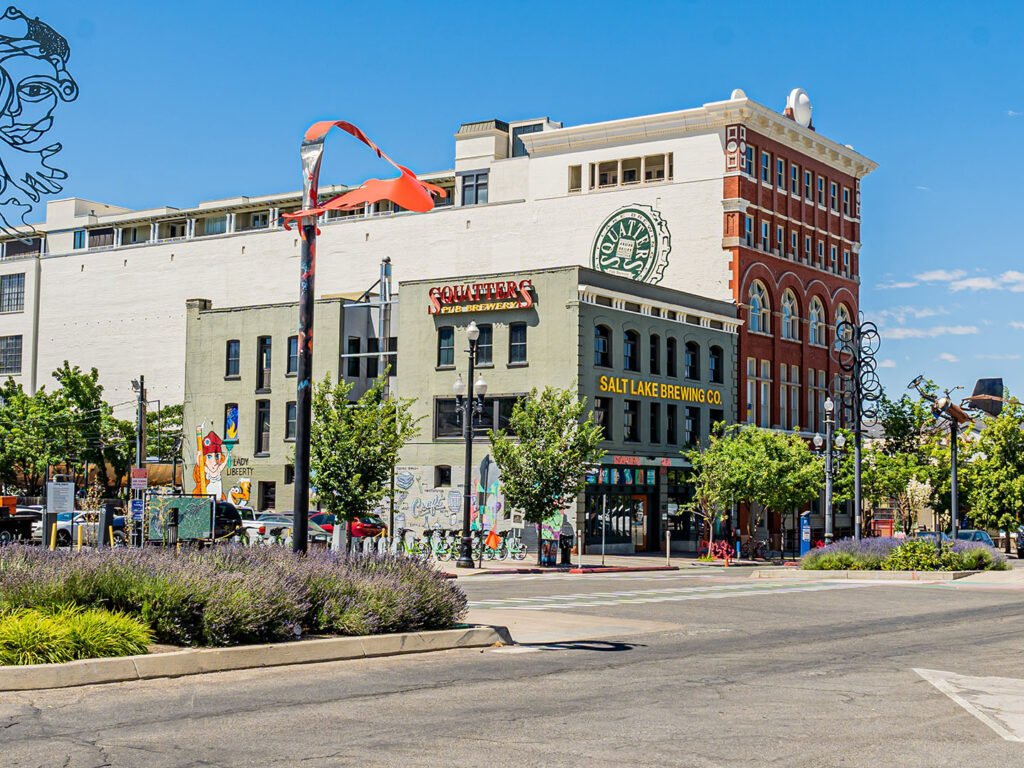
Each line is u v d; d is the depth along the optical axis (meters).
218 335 59.03
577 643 17.44
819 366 66.94
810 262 66.56
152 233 81.81
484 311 51.22
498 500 49.91
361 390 55.94
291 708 11.02
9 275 83.88
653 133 62.97
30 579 14.07
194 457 59.22
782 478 50.22
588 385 49.47
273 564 16.25
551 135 66.00
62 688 11.73
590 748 9.40
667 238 61.84
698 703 11.80
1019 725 10.69
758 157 61.88
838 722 10.77
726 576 37.44
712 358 58.03
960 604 25.73
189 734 9.66
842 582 33.91
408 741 9.55
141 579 14.37
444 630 16.50
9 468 64.88
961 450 61.75
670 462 53.97
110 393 78.94
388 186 16.73
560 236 65.75
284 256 73.81
